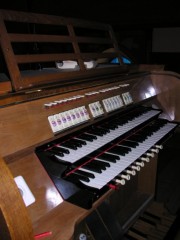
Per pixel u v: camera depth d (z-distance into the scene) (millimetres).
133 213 2227
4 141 1043
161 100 2469
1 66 1802
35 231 978
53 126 1263
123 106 1817
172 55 4035
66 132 1336
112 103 1709
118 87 1816
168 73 2393
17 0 4051
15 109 1117
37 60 1356
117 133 1581
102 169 1249
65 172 1105
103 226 1811
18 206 787
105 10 4066
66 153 1254
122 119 1820
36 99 1225
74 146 1308
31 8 4230
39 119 1208
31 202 1040
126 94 1890
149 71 2455
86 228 1539
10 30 3701
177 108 2412
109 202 2113
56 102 1295
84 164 1265
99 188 1097
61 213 1062
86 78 1693
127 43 4293
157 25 3805
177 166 2936
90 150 1318
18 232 776
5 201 764
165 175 2777
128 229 2051
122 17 3990
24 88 1274
